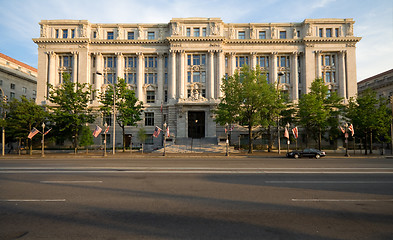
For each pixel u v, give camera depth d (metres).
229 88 36.47
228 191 10.11
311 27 51.62
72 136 40.25
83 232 5.96
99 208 7.84
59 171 15.37
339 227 6.35
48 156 30.69
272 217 7.06
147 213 7.36
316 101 37.78
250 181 12.22
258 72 35.75
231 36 52.41
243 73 36.38
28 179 12.62
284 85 51.66
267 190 10.31
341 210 7.73
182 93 50.19
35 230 6.09
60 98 39.03
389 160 25.14
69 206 8.05
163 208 7.85
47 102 50.03
